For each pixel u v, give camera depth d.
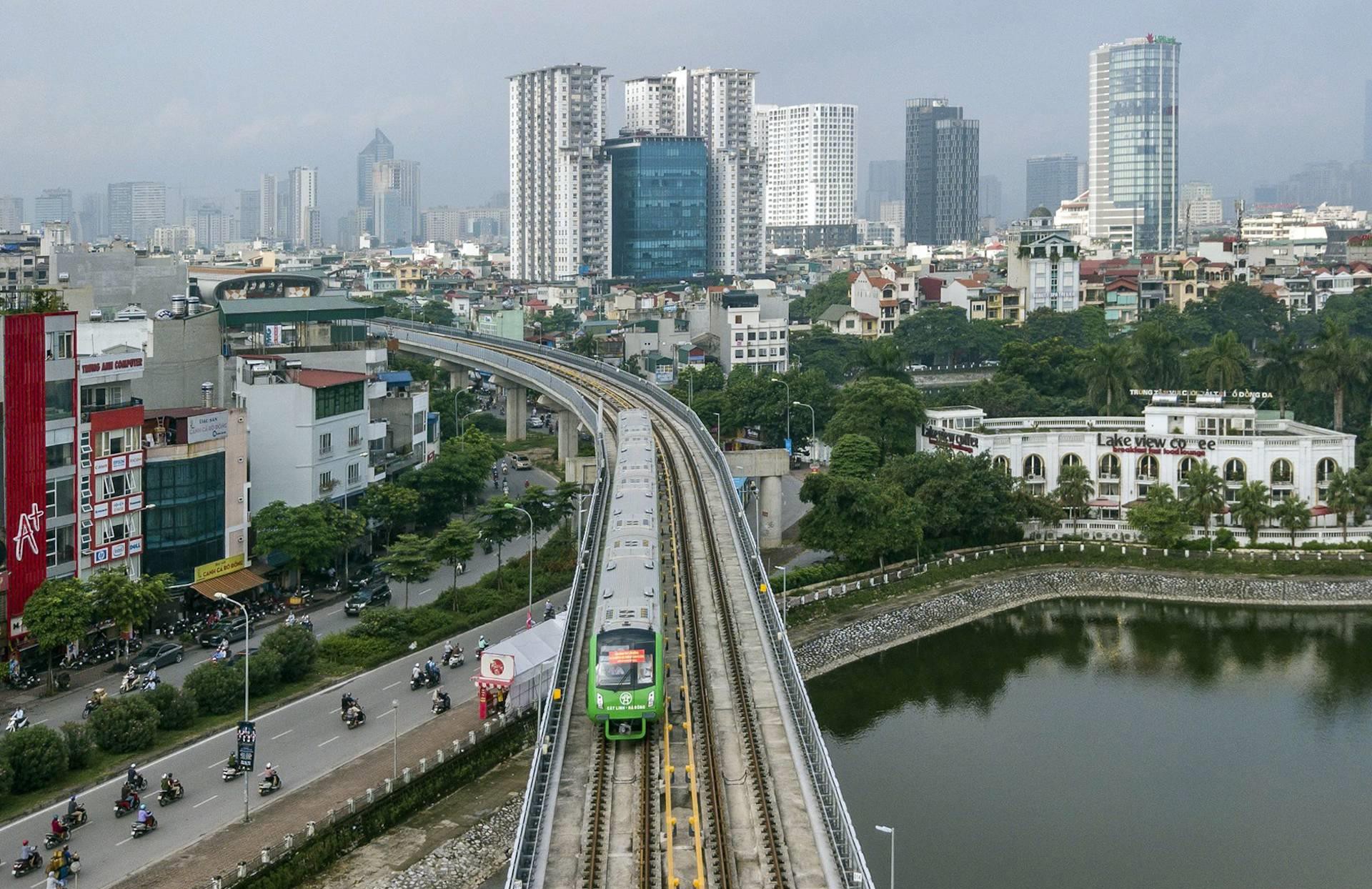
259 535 130.62
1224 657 129.25
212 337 156.88
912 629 136.12
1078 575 153.12
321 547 131.38
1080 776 99.38
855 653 129.38
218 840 79.38
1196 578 151.00
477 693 104.69
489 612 125.25
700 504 135.00
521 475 198.38
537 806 66.38
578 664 88.69
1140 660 128.38
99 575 109.44
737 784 70.56
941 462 157.00
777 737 77.12
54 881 72.06
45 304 115.44
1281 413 192.38
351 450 152.12
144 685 103.12
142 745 92.25
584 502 153.38
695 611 101.31
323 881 79.38
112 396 121.50
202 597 124.88
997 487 156.12
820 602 136.12
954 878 83.06
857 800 94.75
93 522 114.94
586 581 104.38
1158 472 162.25
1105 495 165.38
